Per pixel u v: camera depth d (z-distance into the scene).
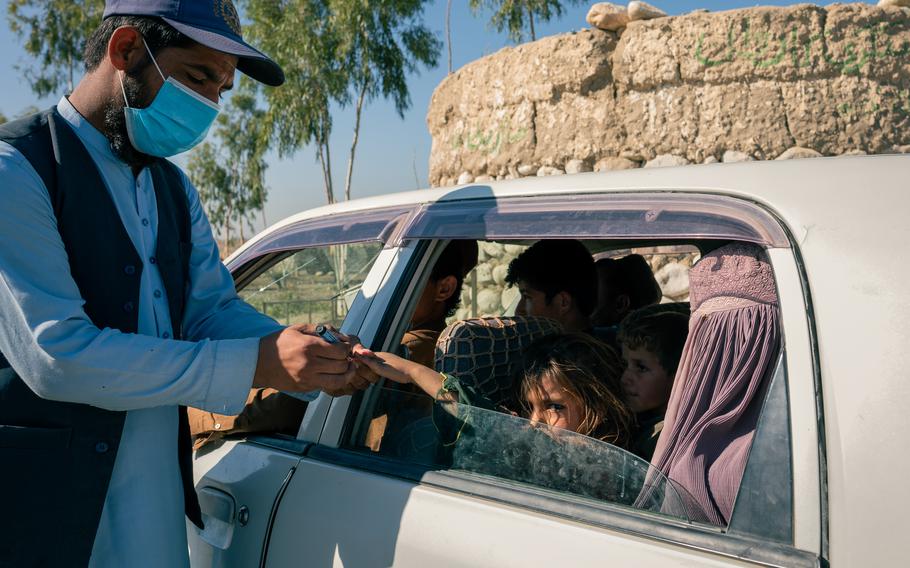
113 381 1.35
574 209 1.52
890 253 1.10
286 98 22.81
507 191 1.67
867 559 0.97
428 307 2.21
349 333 1.78
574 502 1.26
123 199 1.55
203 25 1.48
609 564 1.14
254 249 2.38
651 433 1.71
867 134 7.04
